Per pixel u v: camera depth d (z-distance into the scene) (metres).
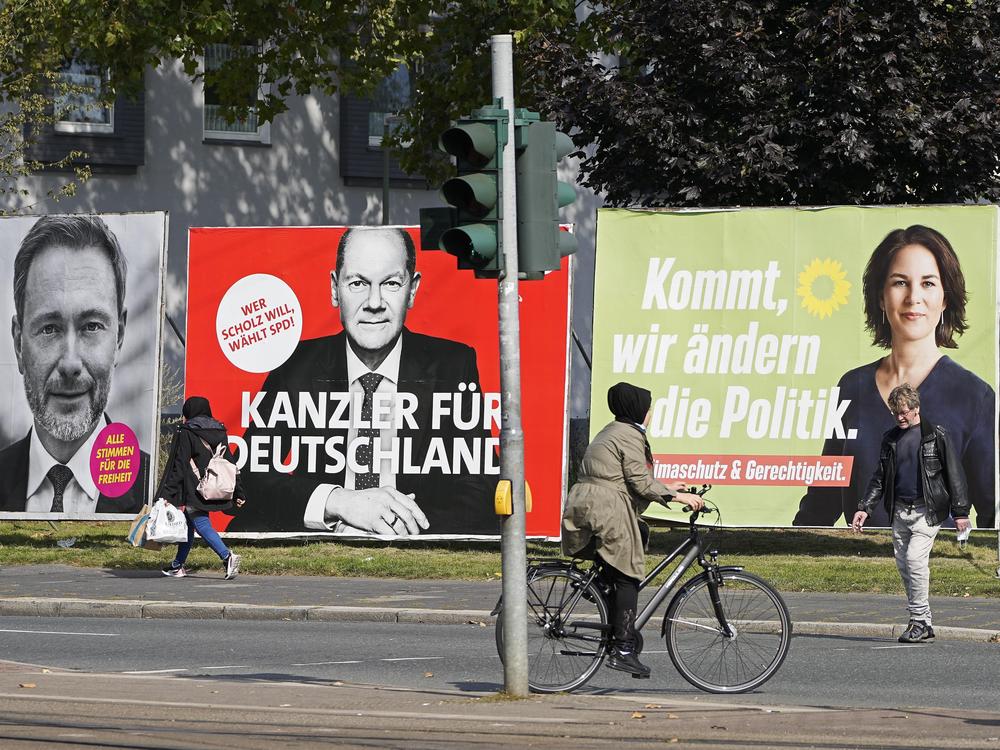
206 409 35.94
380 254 41.56
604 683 21.00
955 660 23.41
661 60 43.69
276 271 42.09
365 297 41.59
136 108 63.19
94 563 38.06
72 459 42.59
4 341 43.12
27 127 60.50
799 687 20.66
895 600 30.55
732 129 43.38
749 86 41.47
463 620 28.91
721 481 39.81
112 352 42.38
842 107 41.22
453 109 57.25
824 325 39.50
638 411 19.94
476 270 18.36
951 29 42.09
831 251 39.50
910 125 41.38
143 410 42.06
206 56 64.44
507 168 18.14
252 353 42.12
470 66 55.06
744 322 39.84
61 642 26.00
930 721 16.50
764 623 20.09
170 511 34.69
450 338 41.06
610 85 43.00
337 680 21.48
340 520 41.44
